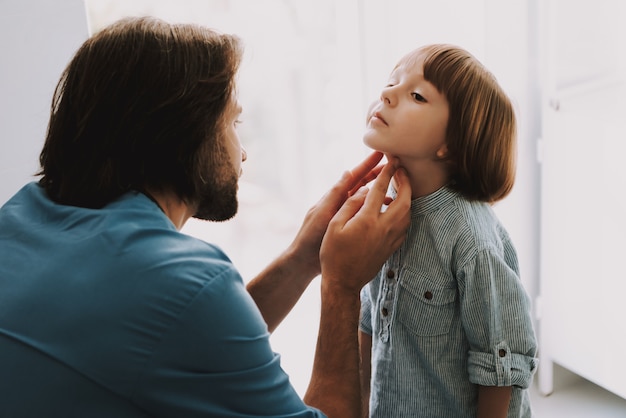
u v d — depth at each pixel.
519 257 2.01
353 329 0.91
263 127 2.02
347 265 0.91
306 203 2.06
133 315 0.71
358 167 1.04
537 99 1.90
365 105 1.82
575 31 1.73
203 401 0.72
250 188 2.06
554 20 1.76
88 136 0.80
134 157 0.80
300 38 1.95
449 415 1.04
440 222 0.97
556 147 1.85
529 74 1.87
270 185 2.06
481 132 0.93
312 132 2.02
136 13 1.83
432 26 1.80
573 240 1.88
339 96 1.90
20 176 1.43
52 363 0.70
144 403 0.70
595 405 1.99
